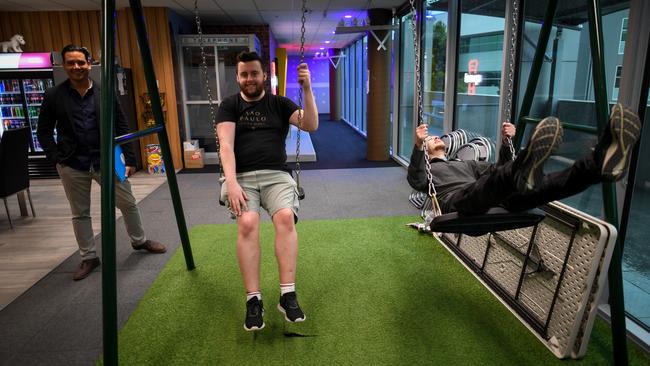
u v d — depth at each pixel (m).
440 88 5.53
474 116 4.64
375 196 5.00
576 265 1.98
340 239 3.56
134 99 6.63
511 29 3.51
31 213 4.58
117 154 2.57
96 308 2.58
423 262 3.08
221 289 2.74
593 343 2.15
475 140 3.46
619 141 1.38
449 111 4.88
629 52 2.14
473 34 4.58
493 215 1.76
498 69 4.07
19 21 6.42
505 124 2.43
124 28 6.42
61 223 4.22
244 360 2.04
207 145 7.54
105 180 1.81
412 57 6.97
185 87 7.15
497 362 1.99
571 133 3.37
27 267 3.19
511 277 2.46
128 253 3.37
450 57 4.76
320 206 4.60
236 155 2.17
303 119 2.16
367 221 4.02
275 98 2.21
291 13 6.89
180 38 6.86
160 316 2.42
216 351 2.11
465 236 3.03
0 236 3.87
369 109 7.24
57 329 2.35
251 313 2.04
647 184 2.34
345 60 14.12
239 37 6.95
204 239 3.64
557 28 3.38
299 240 3.54
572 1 3.23
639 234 3.02
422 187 2.46
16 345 2.21
